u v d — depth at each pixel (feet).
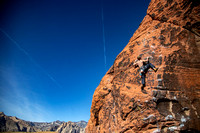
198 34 20.34
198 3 18.95
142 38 24.13
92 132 33.40
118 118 23.11
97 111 33.12
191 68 18.48
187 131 15.26
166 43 20.65
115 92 25.63
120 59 26.86
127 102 20.72
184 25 20.67
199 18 19.44
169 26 21.61
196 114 15.65
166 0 22.49
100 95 33.04
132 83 21.98
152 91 18.12
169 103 17.01
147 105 18.07
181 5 20.59
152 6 24.81
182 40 20.30
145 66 19.76
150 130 17.03
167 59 19.30
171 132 15.58
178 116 15.88
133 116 19.33
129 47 25.85
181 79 17.79
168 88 17.49
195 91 16.96
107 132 26.63
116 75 26.91
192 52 19.42
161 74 18.51
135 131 18.54
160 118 16.58
